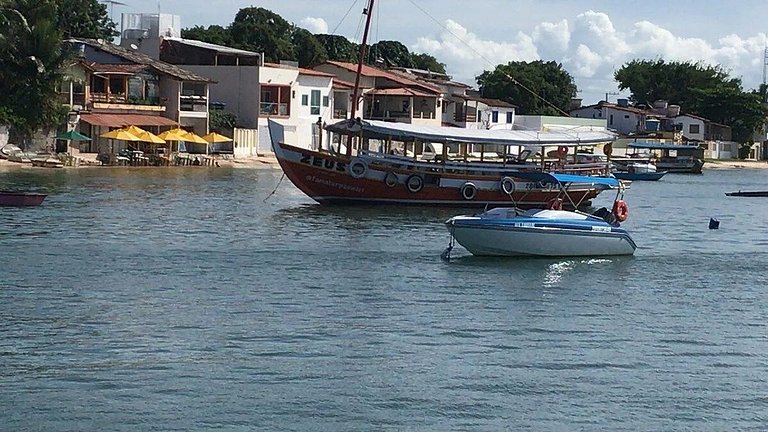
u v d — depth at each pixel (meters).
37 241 36.94
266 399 19.64
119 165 76.19
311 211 50.09
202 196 55.91
